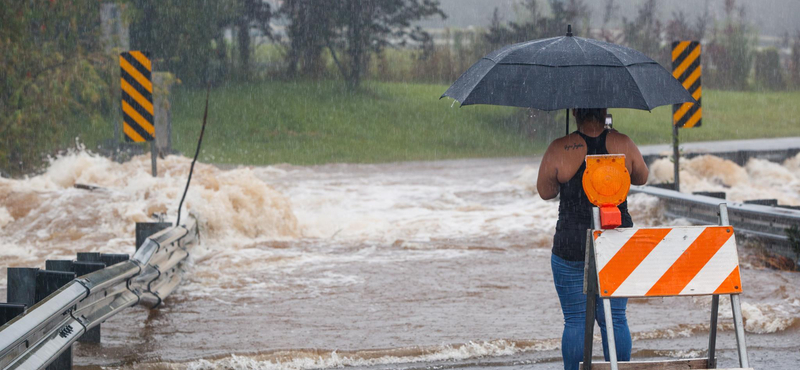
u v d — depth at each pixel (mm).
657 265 6609
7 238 17250
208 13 64500
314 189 28312
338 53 75812
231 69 69000
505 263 15211
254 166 39594
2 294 12695
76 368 9094
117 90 35188
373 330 10727
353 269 14633
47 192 19844
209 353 9648
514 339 10172
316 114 60531
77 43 33406
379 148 52531
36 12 30266
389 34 77250
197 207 17453
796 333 10617
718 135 62688
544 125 60125
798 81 89938
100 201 19078
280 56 75812
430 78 77188
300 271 14414
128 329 10758
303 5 70125
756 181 29719
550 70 7105
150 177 20188
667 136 60938
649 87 7156
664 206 18797
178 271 13414
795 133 64500
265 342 10133
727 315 11156
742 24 91062
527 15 70562
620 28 80625
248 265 14781
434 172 35500
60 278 8781
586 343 6852
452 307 12016
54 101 30875
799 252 14414
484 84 7160
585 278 6809
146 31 62281
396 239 17656
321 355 9594
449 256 15852
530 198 25453
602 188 6648
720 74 89500
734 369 6570
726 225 6668
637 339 10359
